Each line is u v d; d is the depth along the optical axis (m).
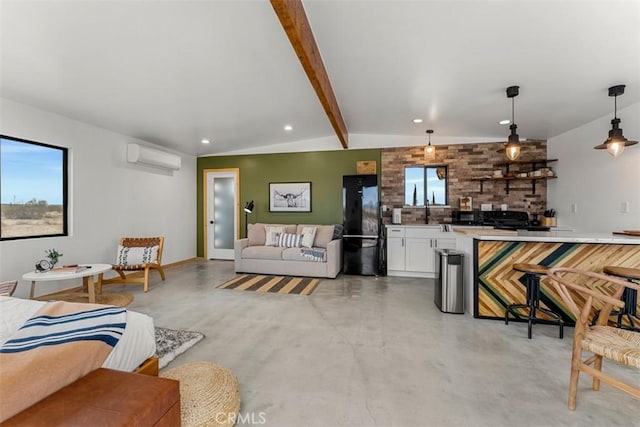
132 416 0.97
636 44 2.13
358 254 4.91
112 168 4.35
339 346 2.34
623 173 3.37
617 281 1.74
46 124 3.50
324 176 5.73
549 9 1.82
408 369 2.00
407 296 3.69
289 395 1.73
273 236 5.22
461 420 1.52
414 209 5.38
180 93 3.23
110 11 1.89
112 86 2.97
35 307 1.64
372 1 1.84
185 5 1.87
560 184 4.58
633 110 3.23
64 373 1.10
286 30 1.77
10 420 0.93
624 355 1.39
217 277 4.68
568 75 2.67
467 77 2.83
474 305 2.95
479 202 5.15
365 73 2.84
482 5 1.83
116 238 4.41
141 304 3.36
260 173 6.02
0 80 2.75
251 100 3.56
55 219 3.66
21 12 1.85
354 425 1.49
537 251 2.82
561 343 2.39
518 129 4.44
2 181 3.19
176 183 5.72
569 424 1.49
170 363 2.07
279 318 2.93
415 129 4.92
